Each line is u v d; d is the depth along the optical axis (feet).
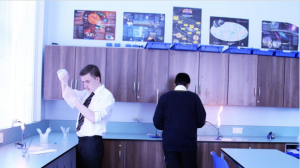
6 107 7.39
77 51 8.90
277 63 9.50
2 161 5.16
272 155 6.73
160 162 8.35
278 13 10.71
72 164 7.06
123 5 10.05
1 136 6.66
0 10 7.04
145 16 10.09
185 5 10.27
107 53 8.93
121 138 8.34
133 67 8.95
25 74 8.75
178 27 10.19
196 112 7.41
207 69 9.18
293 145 9.50
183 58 9.10
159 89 9.00
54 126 9.66
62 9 9.89
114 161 8.28
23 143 7.04
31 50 8.83
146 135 9.18
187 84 7.84
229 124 10.33
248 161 6.10
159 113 7.50
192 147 7.20
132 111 9.98
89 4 9.96
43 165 4.90
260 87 9.37
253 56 9.37
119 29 10.02
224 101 9.20
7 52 7.45
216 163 5.86
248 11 10.57
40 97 9.05
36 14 8.86
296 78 9.57
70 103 6.81
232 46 9.93
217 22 10.39
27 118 8.79
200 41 10.27
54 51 8.87
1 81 7.11
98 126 6.42
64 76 5.93
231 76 9.26
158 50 9.04
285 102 9.49
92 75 6.44
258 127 10.27
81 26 9.92
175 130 7.16
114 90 8.91
